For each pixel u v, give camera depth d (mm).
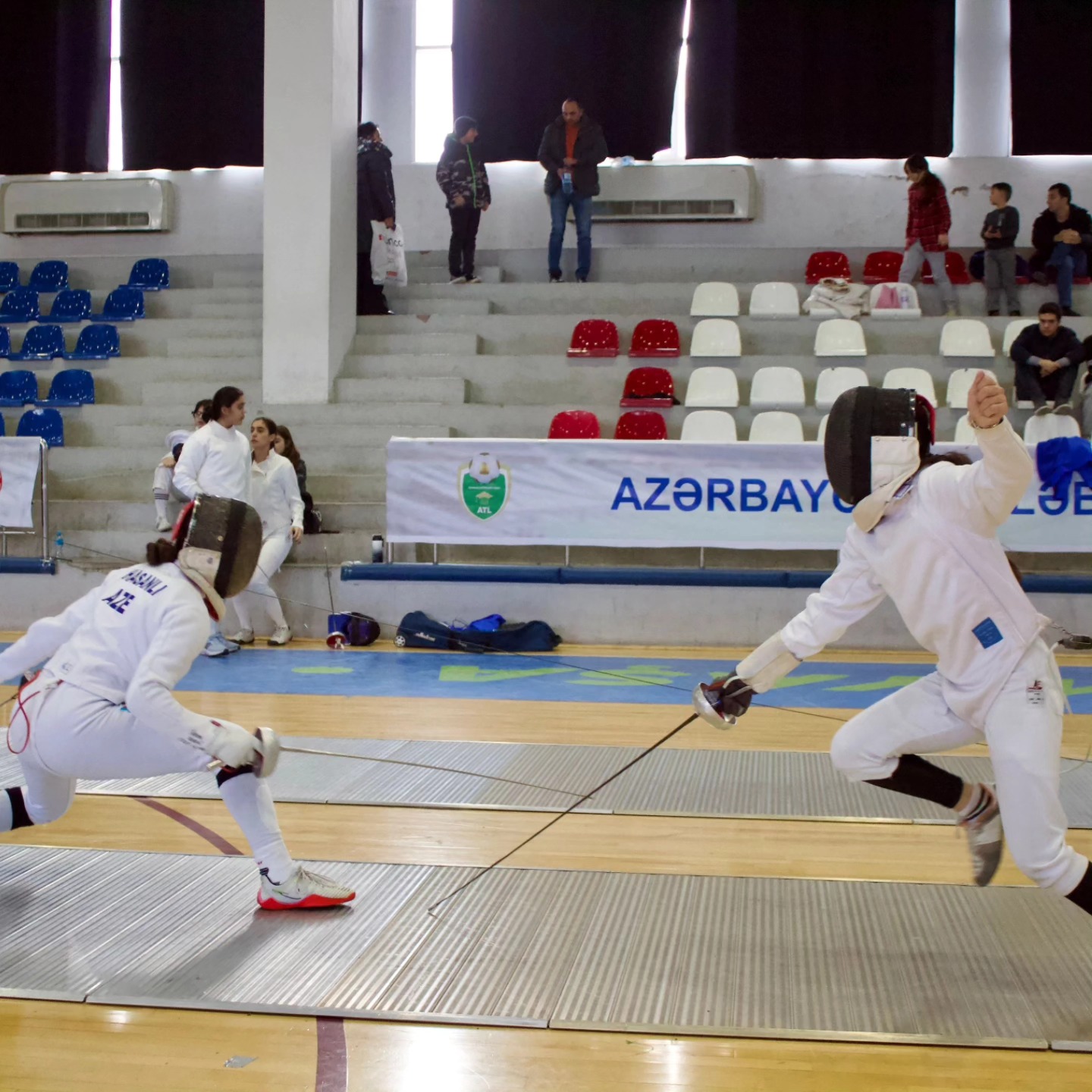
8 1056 2143
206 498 2768
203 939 2674
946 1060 2146
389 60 11945
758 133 11344
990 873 2748
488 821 3635
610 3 11422
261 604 7664
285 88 9062
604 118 11500
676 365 9336
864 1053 2174
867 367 9109
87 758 2672
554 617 7488
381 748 4574
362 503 8344
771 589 7348
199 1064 2115
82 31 12133
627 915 2846
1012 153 11148
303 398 9172
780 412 8422
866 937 2711
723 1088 2043
